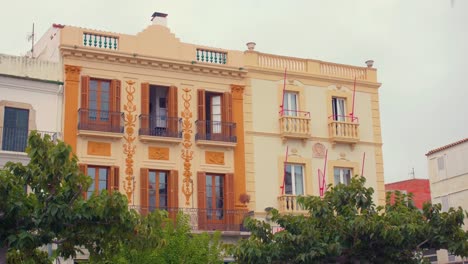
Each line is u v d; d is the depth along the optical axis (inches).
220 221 1257.4
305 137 1338.6
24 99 1153.4
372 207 802.2
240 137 1299.2
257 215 1275.8
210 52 1316.4
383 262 762.2
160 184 1232.8
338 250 720.3
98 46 1225.4
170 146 1240.8
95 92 1211.9
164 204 1226.6
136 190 1200.2
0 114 1129.4
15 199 571.2
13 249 601.9
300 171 1343.5
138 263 755.4
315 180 1339.8
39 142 615.5
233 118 1300.4
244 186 1279.5
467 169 1827.0
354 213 766.5
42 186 599.5
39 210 577.0
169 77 1267.2
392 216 754.8
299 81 1373.0
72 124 1174.3
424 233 759.1
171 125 1243.2
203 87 1289.4
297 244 729.0
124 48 1242.0
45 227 579.8
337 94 1406.3
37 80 1165.1
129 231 596.4
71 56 1196.5
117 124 1199.6
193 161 1252.5
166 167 1229.1
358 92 1429.6
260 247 739.4
